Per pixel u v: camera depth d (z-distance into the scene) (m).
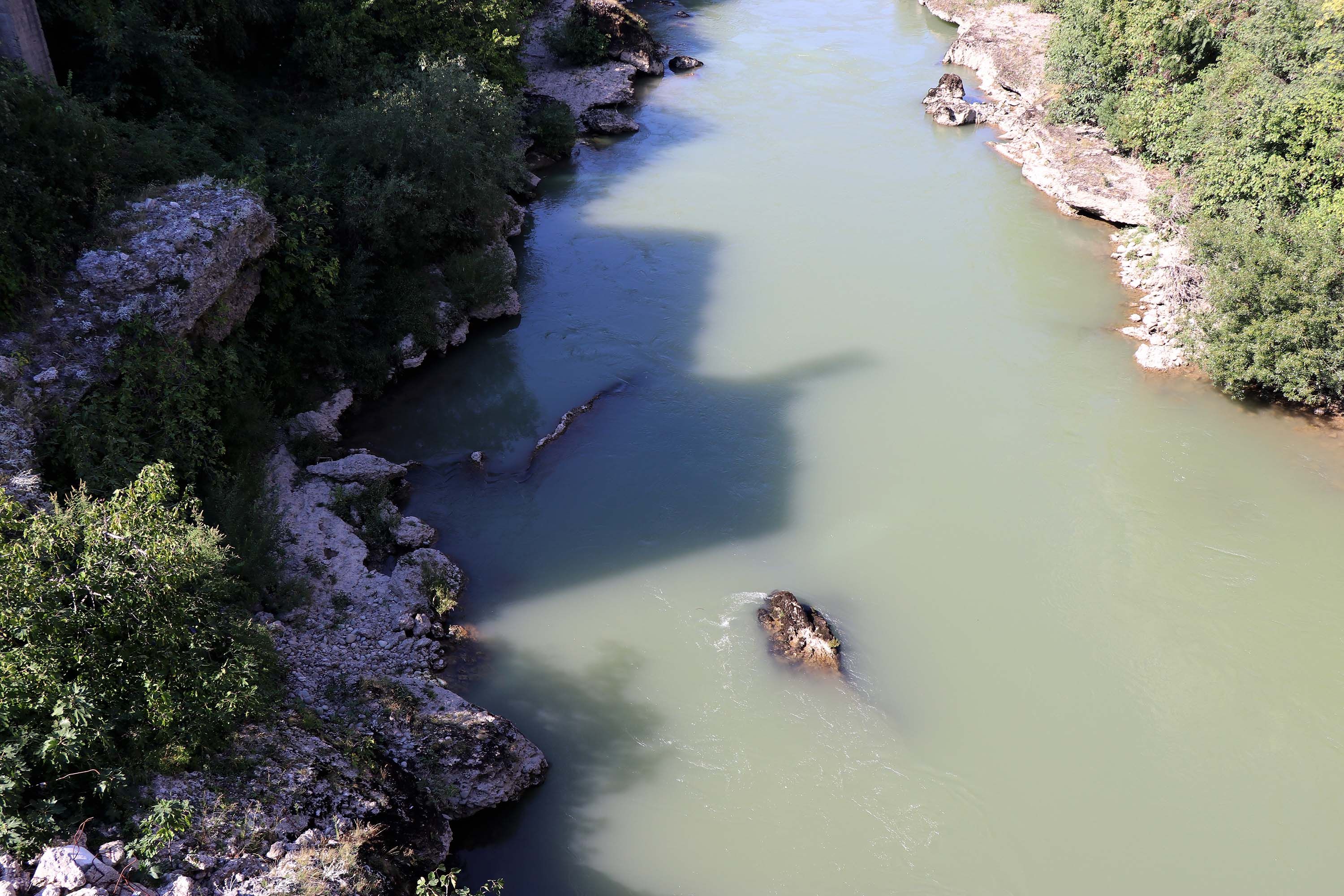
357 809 15.06
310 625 19.38
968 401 28.33
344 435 26.62
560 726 18.69
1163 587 22.22
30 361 18.72
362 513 23.08
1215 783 18.03
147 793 13.57
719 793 17.55
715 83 53.56
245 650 15.47
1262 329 26.88
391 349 28.67
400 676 18.66
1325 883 16.48
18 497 16.25
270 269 25.06
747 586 22.11
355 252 29.03
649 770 17.95
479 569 22.44
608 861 16.42
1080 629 21.16
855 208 39.66
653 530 23.69
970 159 44.12
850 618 21.38
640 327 31.89
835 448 26.47
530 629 20.86
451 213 31.72
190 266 21.36
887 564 22.80
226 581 15.93
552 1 57.28
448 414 27.91
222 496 19.75
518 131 41.88
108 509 14.52
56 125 21.41
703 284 34.28
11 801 12.39
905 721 19.06
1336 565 22.81
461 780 16.73
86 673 13.45
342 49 35.47
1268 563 22.86
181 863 13.05
